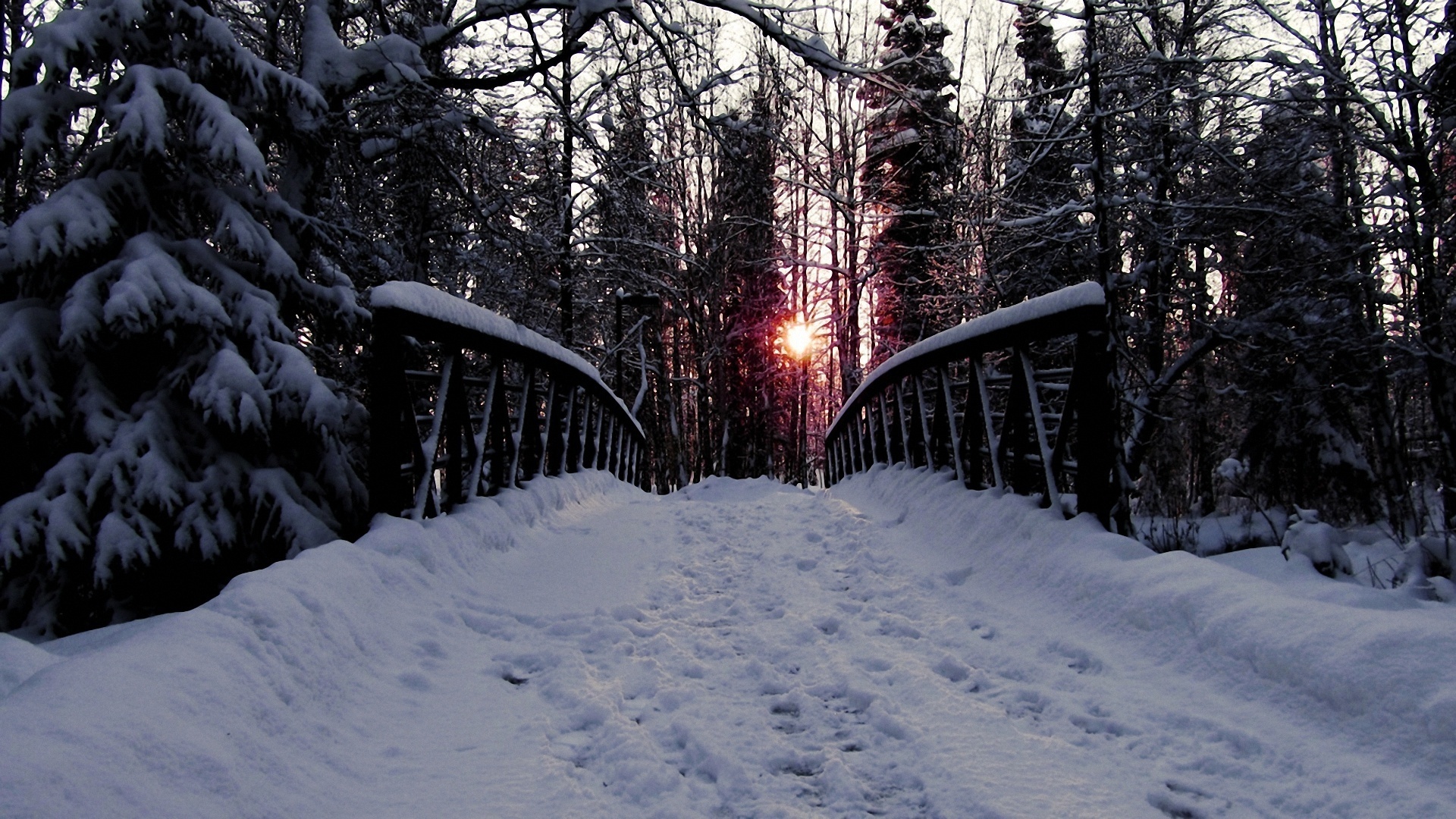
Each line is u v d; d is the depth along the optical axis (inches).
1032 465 224.7
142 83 178.7
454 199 349.4
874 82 289.7
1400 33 378.0
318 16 254.1
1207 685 111.9
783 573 199.0
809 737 106.9
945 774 93.5
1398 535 315.6
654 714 116.0
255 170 179.5
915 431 298.8
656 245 549.0
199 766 80.0
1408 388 492.7
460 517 194.2
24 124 178.4
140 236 182.1
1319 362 474.0
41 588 174.6
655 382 818.8
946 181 685.9
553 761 99.8
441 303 186.5
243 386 176.1
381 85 287.1
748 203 751.1
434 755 103.0
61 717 74.7
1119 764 94.5
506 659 138.9
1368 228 417.1
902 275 723.4
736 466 875.4
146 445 174.4
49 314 179.3
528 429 278.5
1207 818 82.7
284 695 102.7
